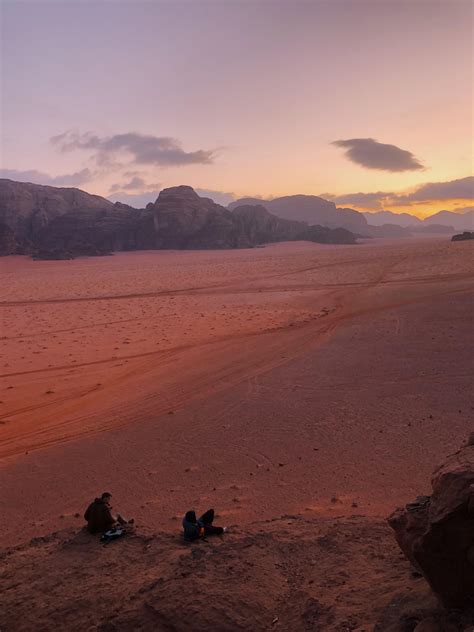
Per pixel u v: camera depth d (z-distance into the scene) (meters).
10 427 20.20
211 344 33.53
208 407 21.28
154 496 13.88
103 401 22.94
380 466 14.52
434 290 49.78
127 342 35.28
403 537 6.93
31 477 15.66
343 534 9.54
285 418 19.19
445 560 6.00
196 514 12.60
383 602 6.79
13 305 59.94
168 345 33.78
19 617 7.87
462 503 5.78
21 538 12.13
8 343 36.28
